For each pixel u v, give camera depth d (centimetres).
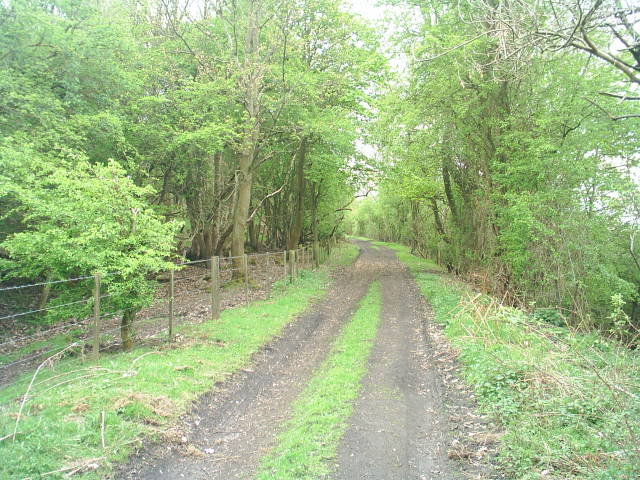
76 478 448
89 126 1351
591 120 1305
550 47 611
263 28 1911
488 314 997
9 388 706
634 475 408
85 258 779
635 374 635
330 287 2022
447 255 2619
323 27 1967
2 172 1017
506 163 1470
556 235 1302
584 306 1248
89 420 549
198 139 1684
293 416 662
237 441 592
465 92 1585
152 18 1825
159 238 896
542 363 686
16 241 823
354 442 558
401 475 484
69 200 845
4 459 444
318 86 1895
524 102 1468
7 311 1574
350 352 978
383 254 4459
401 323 1288
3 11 1202
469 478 473
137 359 800
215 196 2280
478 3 662
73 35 1377
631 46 555
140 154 1800
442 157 2070
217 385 757
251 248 3547
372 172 2405
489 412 616
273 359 952
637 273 1466
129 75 1555
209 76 1781
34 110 1189
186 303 1538
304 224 3500
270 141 2198
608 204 1270
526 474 452
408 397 720
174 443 558
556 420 550
